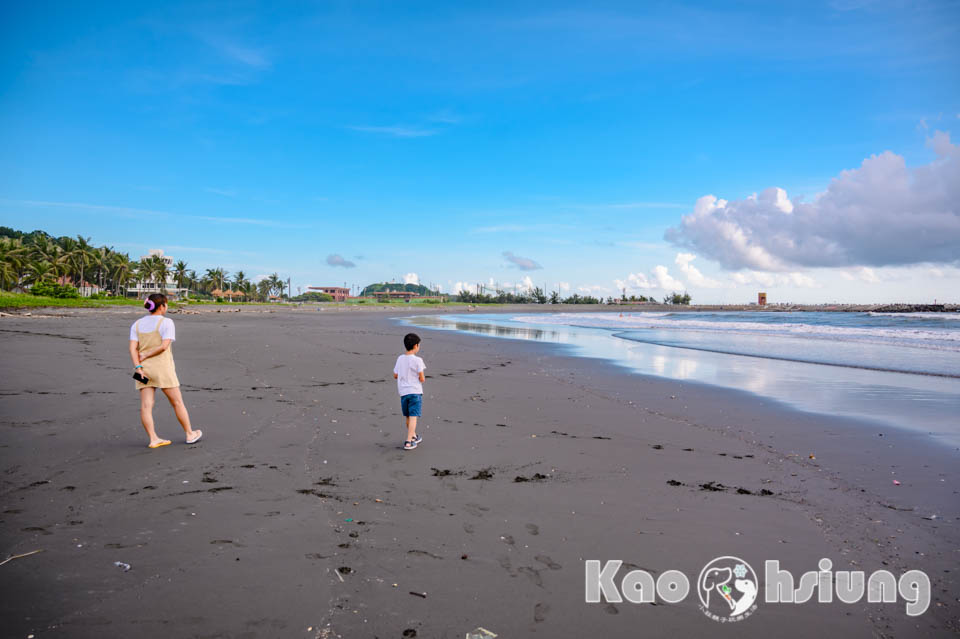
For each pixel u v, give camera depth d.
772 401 10.77
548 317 76.88
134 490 4.78
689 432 8.05
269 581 3.28
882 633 3.05
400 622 2.93
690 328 41.62
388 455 6.30
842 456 6.82
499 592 3.29
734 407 10.12
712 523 4.53
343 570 3.46
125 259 106.94
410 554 3.74
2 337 18.61
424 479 5.46
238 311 79.31
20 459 5.54
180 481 5.06
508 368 15.52
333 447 6.55
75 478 5.05
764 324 48.62
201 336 22.33
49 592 3.05
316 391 10.35
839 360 18.28
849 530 4.46
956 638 3.02
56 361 12.66
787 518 4.70
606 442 7.29
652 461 6.40
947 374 14.73
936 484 5.72
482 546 3.93
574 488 5.33
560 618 3.05
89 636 2.67
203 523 4.10
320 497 4.80
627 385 12.69
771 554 3.99
